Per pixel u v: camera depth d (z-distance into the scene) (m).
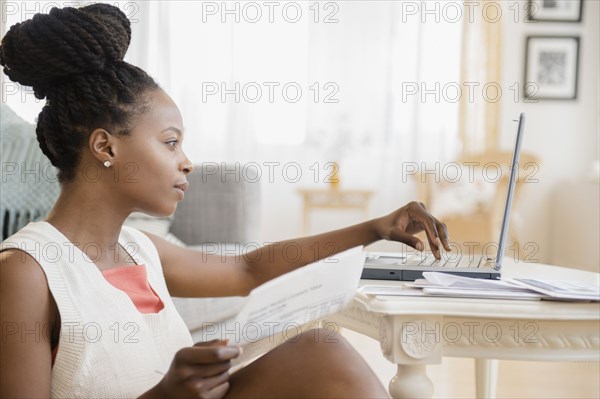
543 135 5.78
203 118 5.80
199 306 2.06
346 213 5.88
